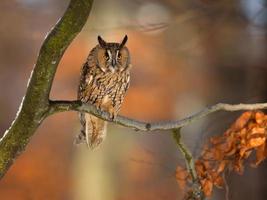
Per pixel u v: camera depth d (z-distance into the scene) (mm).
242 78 17938
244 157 8055
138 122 7527
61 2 21828
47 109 6746
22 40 23188
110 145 20859
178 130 7652
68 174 22203
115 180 21047
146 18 18188
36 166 22094
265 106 7512
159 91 22375
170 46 18594
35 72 6492
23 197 21375
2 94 23641
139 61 21625
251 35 15734
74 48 21734
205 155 8227
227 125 11141
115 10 19078
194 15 14859
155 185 21125
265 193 14297
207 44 17094
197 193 7730
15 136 6746
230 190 10164
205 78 20594
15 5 20844
